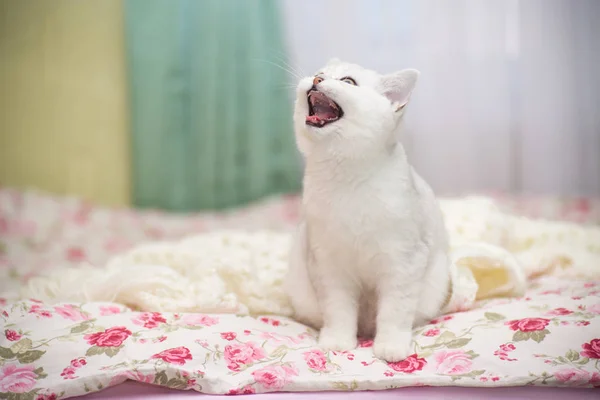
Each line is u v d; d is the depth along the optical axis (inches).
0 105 104.2
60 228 92.4
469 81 107.0
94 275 57.0
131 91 111.3
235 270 53.1
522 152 108.3
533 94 106.4
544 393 37.2
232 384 37.9
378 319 45.3
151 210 109.8
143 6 109.7
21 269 74.3
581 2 104.3
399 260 44.2
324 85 44.4
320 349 42.9
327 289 46.8
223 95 111.0
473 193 106.2
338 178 44.8
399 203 43.9
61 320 43.1
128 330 41.6
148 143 111.1
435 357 40.6
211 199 112.2
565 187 107.4
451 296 49.2
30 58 105.9
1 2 103.3
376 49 109.2
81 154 110.7
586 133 106.7
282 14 109.3
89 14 109.8
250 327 45.3
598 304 44.9
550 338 39.8
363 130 43.4
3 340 40.3
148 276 51.6
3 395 36.6
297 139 48.3
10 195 94.8
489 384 37.1
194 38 111.3
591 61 105.0
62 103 108.6
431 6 106.3
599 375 36.6
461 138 107.7
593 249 72.2
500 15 105.4
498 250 54.3
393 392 38.0
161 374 37.6
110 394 38.1
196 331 42.2
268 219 102.0
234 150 111.9
